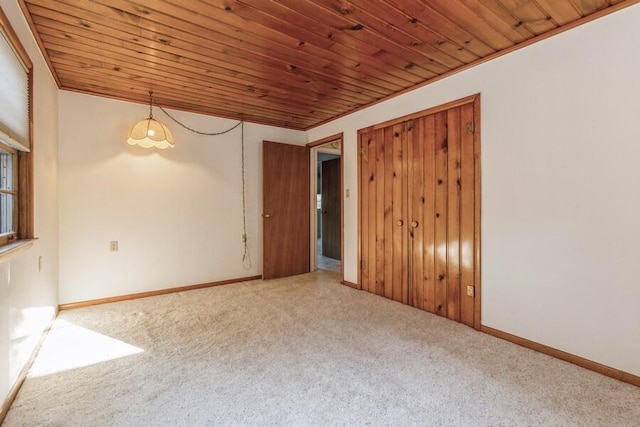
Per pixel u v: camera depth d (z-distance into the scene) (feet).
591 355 6.69
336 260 19.61
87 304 10.80
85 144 10.73
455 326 8.98
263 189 14.44
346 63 8.71
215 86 10.29
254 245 14.61
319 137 15.02
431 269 10.07
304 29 7.06
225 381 6.19
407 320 9.43
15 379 5.72
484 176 8.57
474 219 8.82
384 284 11.75
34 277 7.05
